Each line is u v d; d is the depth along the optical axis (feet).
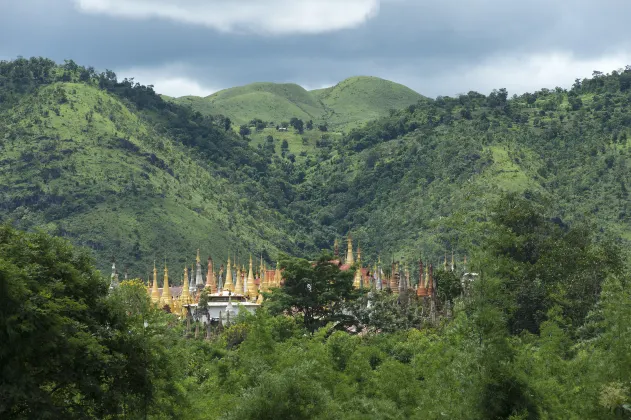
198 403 282.77
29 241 234.17
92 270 246.27
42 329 209.67
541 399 248.11
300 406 249.75
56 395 226.79
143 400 236.43
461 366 255.09
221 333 504.43
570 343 352.49
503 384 244.42
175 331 281.33
